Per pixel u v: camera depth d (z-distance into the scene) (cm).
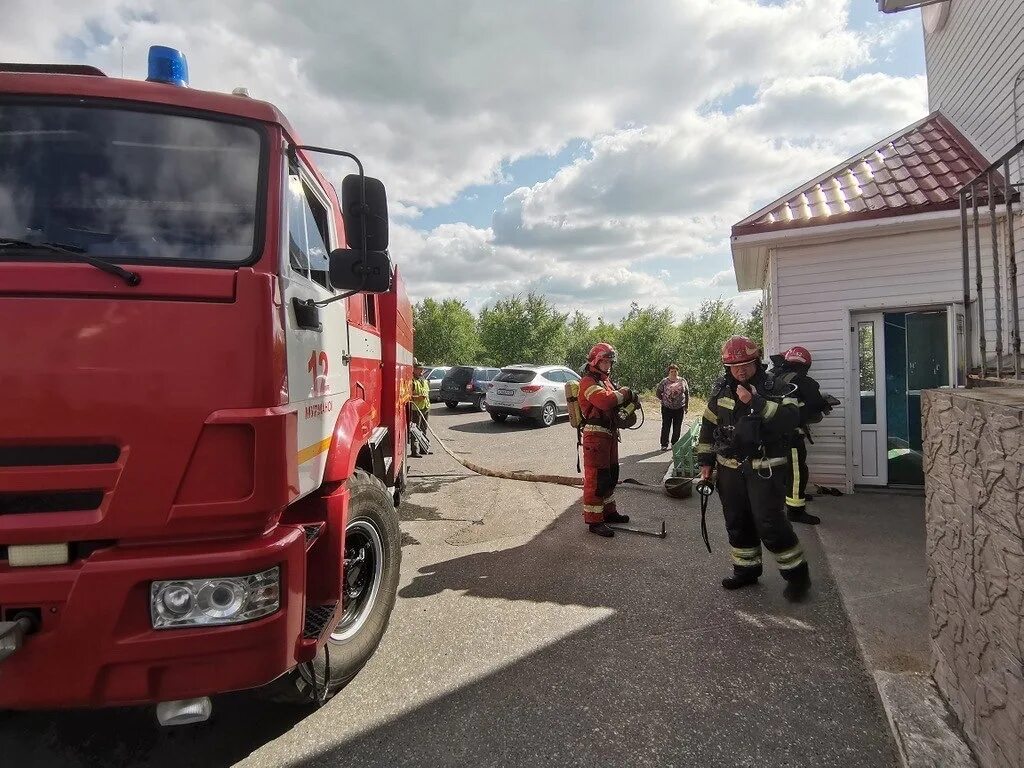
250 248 223
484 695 295
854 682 301
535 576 461
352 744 258
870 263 693
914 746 235
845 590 409
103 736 263
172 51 252
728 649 337
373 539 337
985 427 216
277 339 206
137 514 186
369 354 439
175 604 188
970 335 410
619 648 341
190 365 191
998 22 654
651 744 254
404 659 333
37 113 221
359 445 326
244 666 194
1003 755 202
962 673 240
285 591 205
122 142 224
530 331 4222
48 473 182
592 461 564
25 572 181
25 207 213
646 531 575
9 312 182
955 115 788
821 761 241
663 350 3275
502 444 1258
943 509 264
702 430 443
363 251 254
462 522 630
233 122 237
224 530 196
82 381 184
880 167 747
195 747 256
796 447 579
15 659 181
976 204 386
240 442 195
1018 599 191
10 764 246
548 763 244
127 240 214
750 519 422
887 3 669
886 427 714
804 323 721
